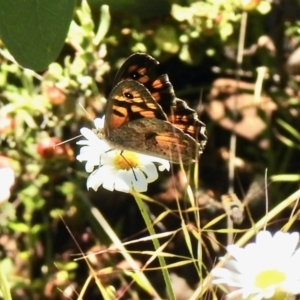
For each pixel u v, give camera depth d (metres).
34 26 1.01
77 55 1.34
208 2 1.39
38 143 1.34
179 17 1.38
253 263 1.00
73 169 1.37
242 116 1.39
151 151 1.08
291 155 1.39
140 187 1.06
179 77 1.48
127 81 1.08
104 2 1.37
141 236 1.37
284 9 1.43
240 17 1.39
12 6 1.01
